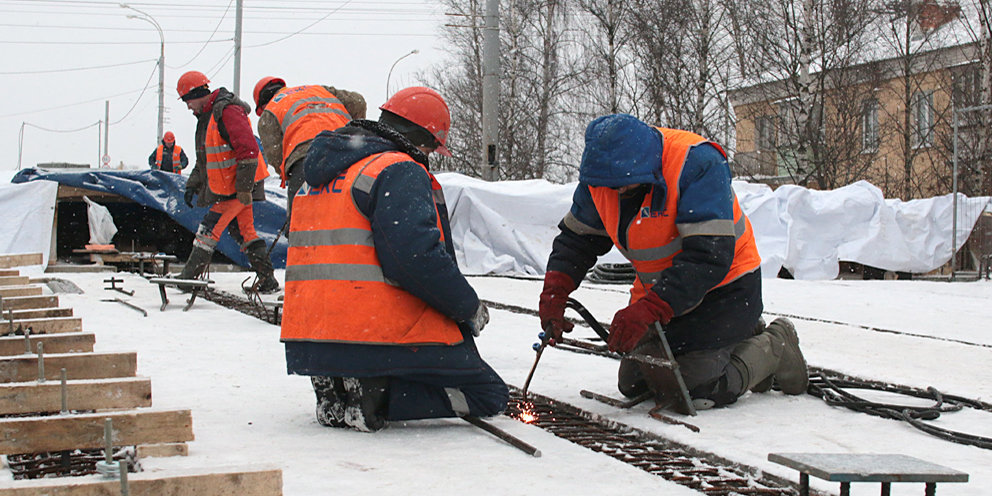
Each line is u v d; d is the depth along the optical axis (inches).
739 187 547.5
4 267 378.3
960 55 1092.5
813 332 285.6
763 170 1152.2
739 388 166.7
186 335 244.2
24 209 446.0
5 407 131.1
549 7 1228.5
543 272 478.0
